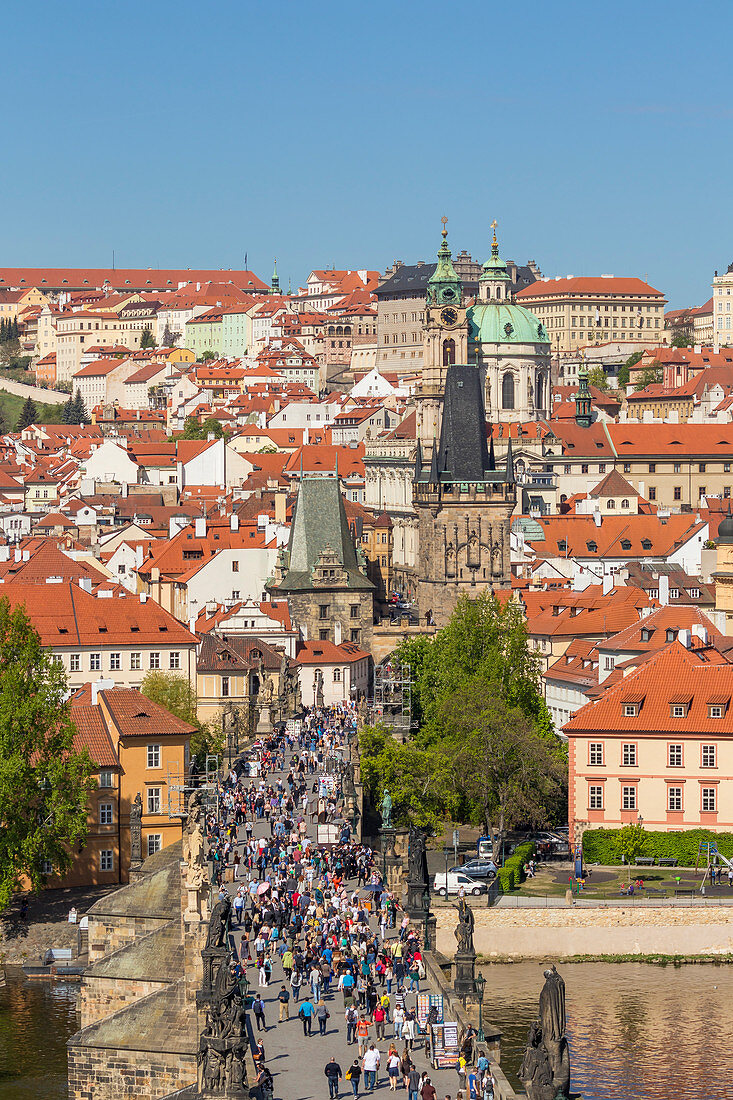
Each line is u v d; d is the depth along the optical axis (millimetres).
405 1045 168500
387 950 196000
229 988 153625
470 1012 180250
